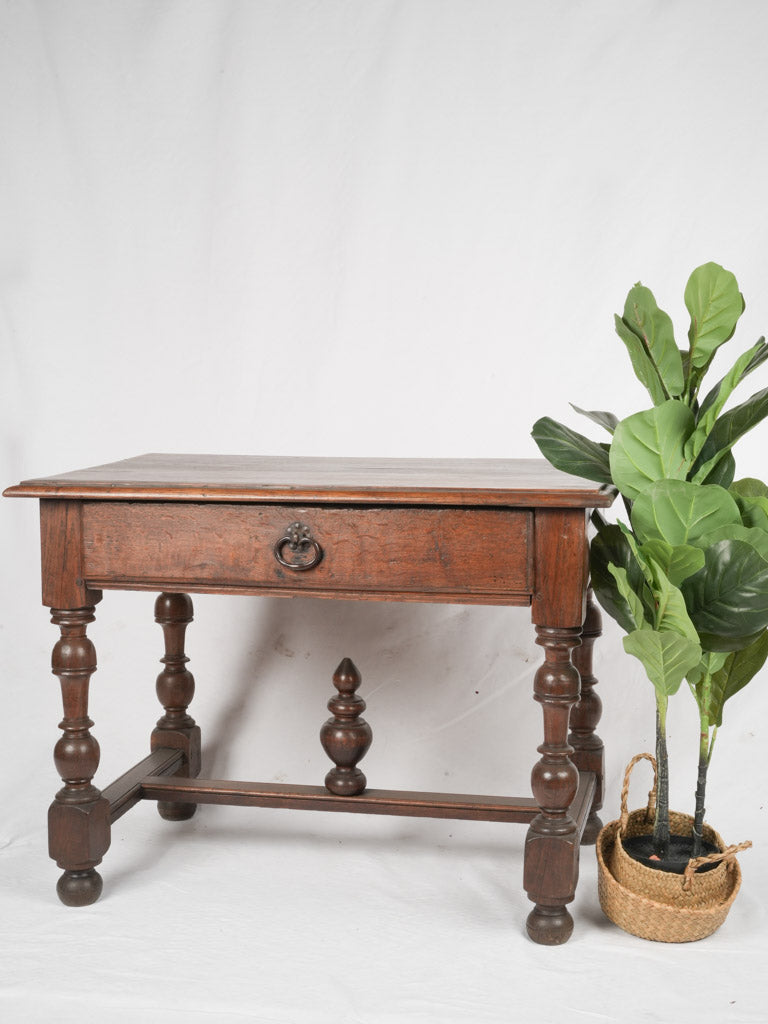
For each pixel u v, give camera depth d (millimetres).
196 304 3016
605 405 2891
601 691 2930
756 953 2172
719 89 2791
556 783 2154
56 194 3035
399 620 2986
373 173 2924
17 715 3109
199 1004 1982
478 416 2943
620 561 2238
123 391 3062
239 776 3057
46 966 2111
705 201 2820
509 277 2904
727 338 2141
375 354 2967
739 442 2844
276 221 2969
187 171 2984
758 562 2016
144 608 3084
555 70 2840
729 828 2770
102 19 2975
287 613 3023
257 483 2213
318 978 2076
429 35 2869
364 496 2117
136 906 2361
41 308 3068
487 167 2885
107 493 2217
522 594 2127
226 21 2934
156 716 3102
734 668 2258
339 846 2705
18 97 3021
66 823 2326
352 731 2520
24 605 3111
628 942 2215
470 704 2977
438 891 2453
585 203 2861
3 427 3098
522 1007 1985
